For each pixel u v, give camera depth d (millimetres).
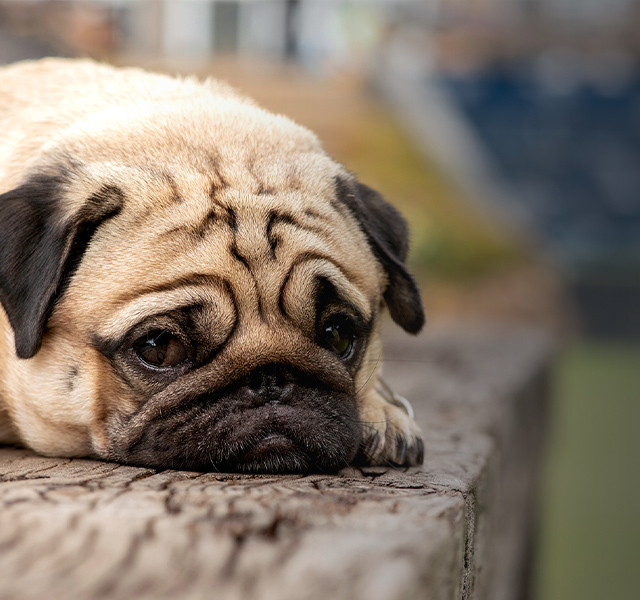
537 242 28641
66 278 3543
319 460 3354
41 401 3672
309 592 1713
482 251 24438
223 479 2930
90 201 3545
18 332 3373
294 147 4254
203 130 4102
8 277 3453
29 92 4828
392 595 1683
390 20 34406
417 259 22750
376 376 4262
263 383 3387
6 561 1871
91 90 4727
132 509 2199
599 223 30891
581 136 33531
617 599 7922
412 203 24562
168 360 3443
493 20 35562
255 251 3471
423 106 30094
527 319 22984
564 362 23812
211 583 1762
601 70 34844
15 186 4031
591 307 29125
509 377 7723
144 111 4262
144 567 1832
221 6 32969
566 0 35844
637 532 10320
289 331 3465
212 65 29141
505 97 33750
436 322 20188
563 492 12070
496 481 4328
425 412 5328
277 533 2016
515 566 5867
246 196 3660
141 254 3461
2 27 18188
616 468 13445
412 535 2014
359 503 2324
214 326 3357
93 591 1746
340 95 29141
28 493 2436
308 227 3729
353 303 3764
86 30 24391
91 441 3646
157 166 3750
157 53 30188
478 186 28672
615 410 18328
